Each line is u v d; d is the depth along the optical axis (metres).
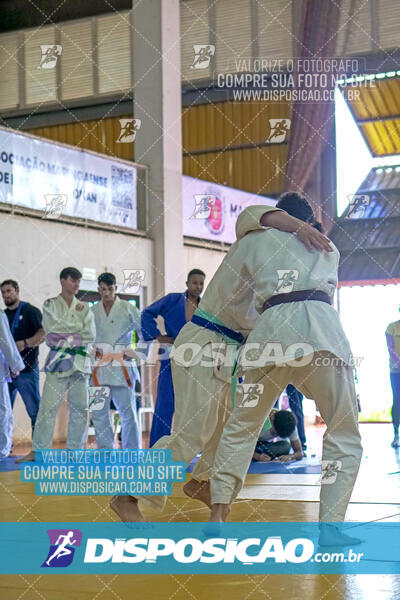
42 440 7.27
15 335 8.02
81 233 11.02
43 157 10.41
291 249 3.39
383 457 7.36
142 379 11.56
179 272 12.46
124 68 17.88
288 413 7.14
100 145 18.06
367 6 16.94
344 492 3.22
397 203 16.89
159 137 12.23
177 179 12.48
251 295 3.59
